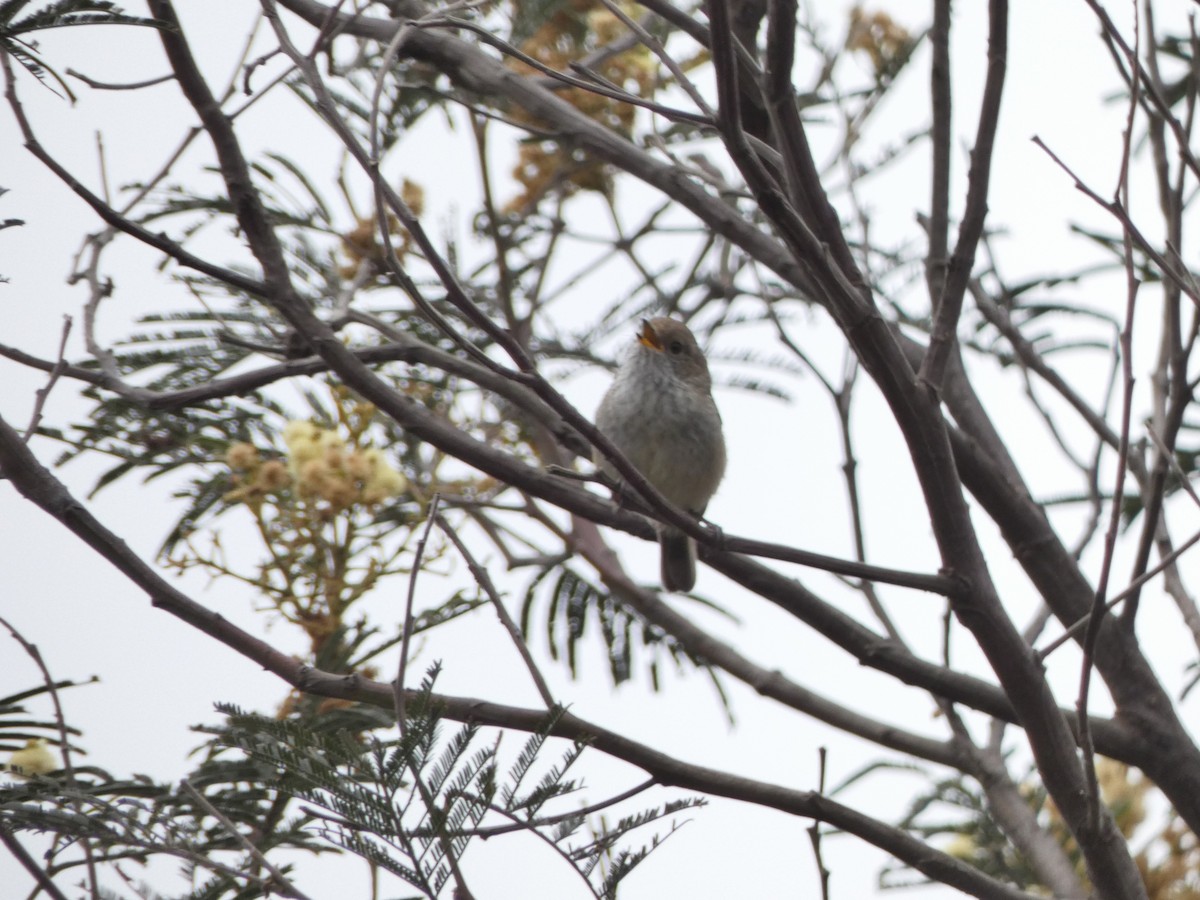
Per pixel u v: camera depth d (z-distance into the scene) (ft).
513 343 19.94
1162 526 27.71
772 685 28.68
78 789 20.62
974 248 22.52
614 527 24.18
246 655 21.54
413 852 17.54
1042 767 23.08
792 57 21.27
